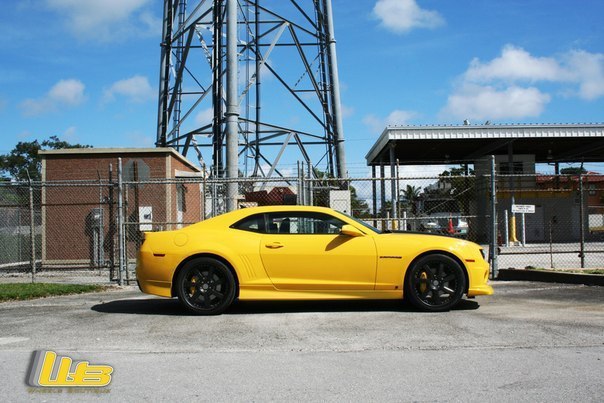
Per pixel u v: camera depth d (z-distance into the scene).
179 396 4.26
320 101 24.58
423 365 5.00
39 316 7.51
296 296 7.45
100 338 6.12
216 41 24.05
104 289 10.55
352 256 7.45
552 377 4.62
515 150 33.69
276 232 7.64
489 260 11.54
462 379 4.60
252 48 24.55
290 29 24.38
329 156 24.70
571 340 5.82
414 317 7.11
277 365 5.05
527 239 29.81
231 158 19.95
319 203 17.38
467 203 28.48
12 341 6.01
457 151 34.41
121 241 11.20
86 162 16.05
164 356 5.38
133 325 6.82
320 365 5.03
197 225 7.80
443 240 7.61
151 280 7.59
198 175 17.47
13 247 17.38
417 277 7.49
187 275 7.51
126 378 4.71
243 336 6.18
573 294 8.98
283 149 23.81
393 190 16.02
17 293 9.36
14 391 4.41
